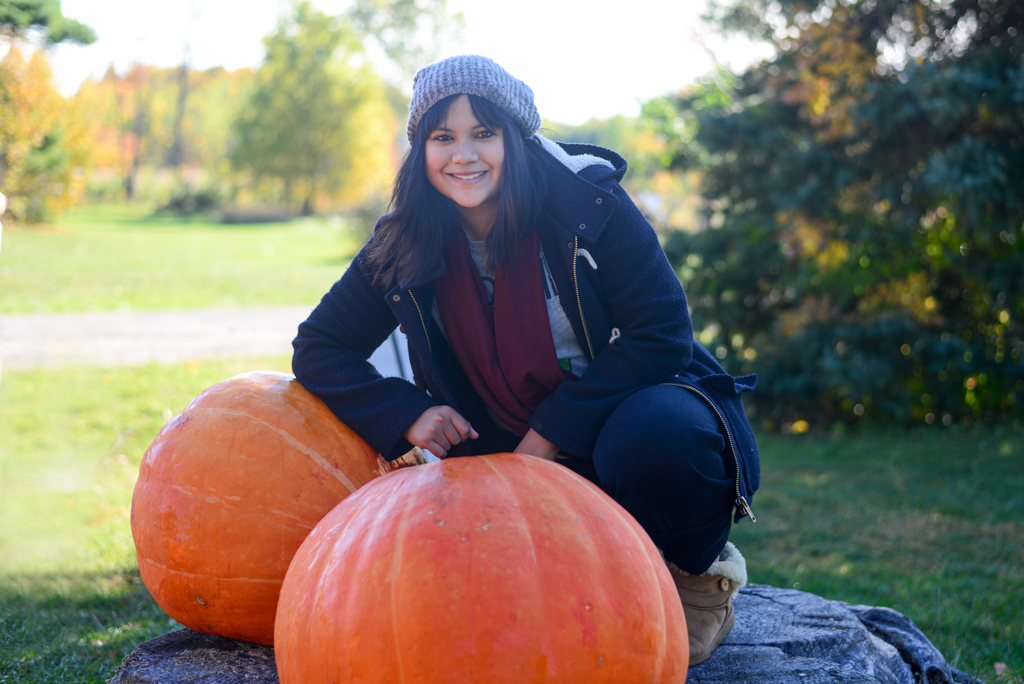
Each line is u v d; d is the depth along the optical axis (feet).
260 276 56.54
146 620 9.75
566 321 6.44
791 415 25.18
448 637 4.28
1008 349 23.44
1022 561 13.41
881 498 17.31
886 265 23.76
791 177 24.32
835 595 11.66
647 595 4.65
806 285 24.53
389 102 167.02
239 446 6.02
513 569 4.42
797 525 15.51
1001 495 17.31
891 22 24.29
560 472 5.12
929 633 10.12
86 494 15.87
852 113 22.63
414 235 6.45
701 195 28.30
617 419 5.75
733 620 6.90
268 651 6.38
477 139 6.20
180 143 188.03
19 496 15.61
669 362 6.08
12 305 38.52
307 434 6.18
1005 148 21.99
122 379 24.98
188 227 110.93
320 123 150.41
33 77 41.73
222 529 5.86
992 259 23.29
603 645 4.39
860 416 24.63
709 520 5.93
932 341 23.02
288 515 5.90
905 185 23.35
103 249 68.49
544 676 4.27
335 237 102.27
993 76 21.88
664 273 6.30
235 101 210.18
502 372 6.55
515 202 6.17
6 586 10.95
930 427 23.77
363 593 4.48
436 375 6.62
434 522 4.58
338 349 6.72
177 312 39.37
